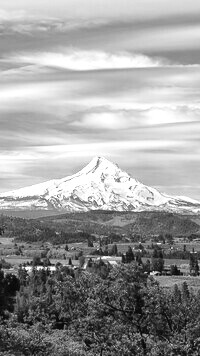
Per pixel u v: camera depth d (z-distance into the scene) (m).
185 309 60.50
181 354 54.03
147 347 57.19
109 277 63.34
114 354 56.84
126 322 60.56
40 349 65.62
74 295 63.66
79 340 62.97
